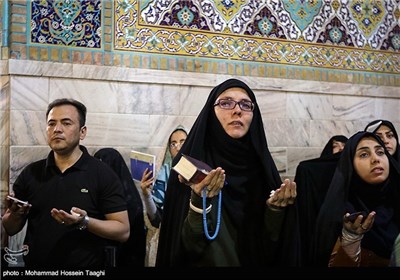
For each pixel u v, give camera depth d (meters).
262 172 1.58
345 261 1.66
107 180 1.62
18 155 1.63
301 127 1.95
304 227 1.77
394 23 2.12
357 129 2.02
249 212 1.56
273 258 1.56
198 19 1.89
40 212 1.59
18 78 1.66
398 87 2.11
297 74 1.98
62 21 1.73
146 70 1.80
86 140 1.72
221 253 1.49
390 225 1.76
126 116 1.77
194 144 1.54
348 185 1.74
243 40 1.94
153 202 1.73
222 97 1.55
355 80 2.04
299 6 2.02
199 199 1.40
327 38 2.04
